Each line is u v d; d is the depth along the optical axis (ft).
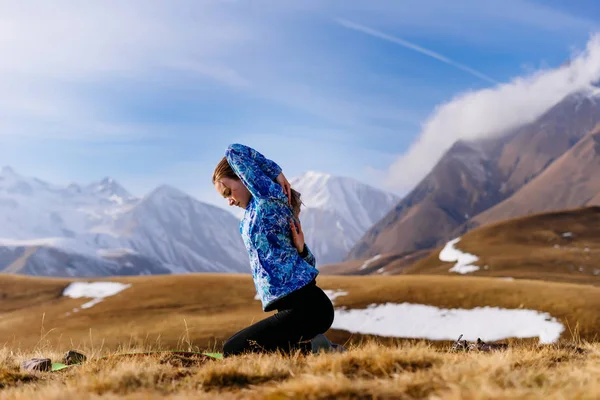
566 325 205.57
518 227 573.33
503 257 504.84
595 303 220.23
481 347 23.32
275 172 18.89
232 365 17.15
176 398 13.99
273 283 17.92
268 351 18.49
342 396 13.55
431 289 251.39
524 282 254.88
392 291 252.21
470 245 549.13
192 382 16.43
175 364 21.17
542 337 199.82
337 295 254.47
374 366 16.56
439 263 533.14
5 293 298.76
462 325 216.95
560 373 15.62
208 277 306.76
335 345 19.35
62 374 20.76
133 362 18.71
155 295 278.87
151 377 16.79
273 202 18.19
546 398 12.01
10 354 27.63
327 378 14.49
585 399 12.03
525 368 16.63
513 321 215.31
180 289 285.84
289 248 18.25
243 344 18.76
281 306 18.29
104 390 15.93
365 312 234.58
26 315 264.93
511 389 13.47
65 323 245.86
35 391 16.38
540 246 527.81
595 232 556.51
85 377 17.34
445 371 15.03
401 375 14.98
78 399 14.51
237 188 19.07
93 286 302.86
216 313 247.70
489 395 12.14
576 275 447.83
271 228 18.12
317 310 18.10
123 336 211.00
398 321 224.12
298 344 18.45
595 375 14.87
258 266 18.24
